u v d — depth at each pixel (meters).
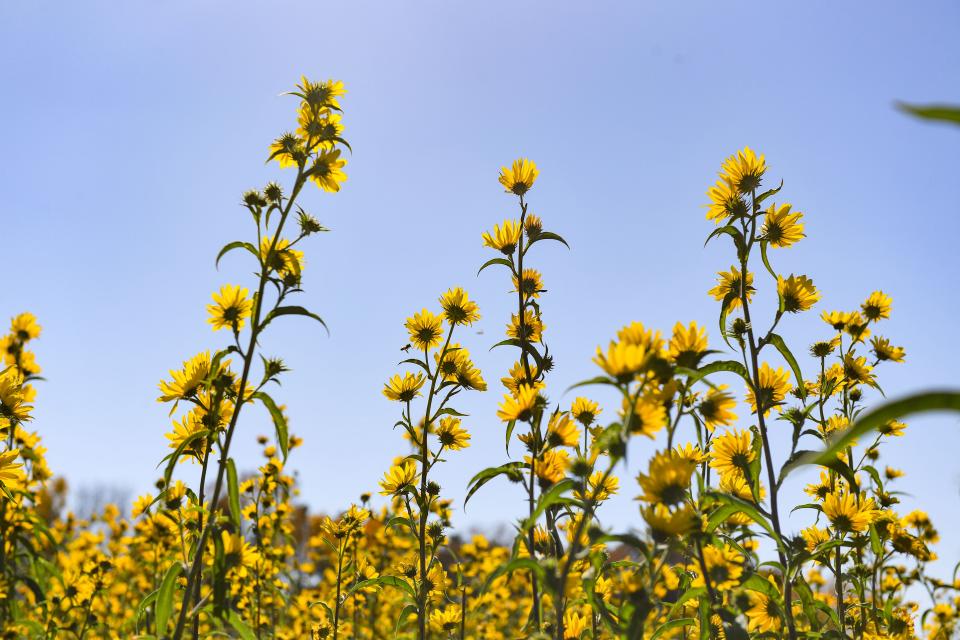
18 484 2.07
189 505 1.77
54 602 2.40
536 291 1.96
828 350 2.08
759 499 1.62
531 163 1.97
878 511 1.75
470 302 2.04
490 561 3.22
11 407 2.02
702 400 1.47
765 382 1.65
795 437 1.66
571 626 1.62
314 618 3.29
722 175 1.73
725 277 1.85
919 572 2.27
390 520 1.93
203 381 1.69
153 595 1.62
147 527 2.76
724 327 1.69
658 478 1.34
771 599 1.59
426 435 1.92
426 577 1.94
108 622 2.93
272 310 1.61
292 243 1.72
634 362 1.30
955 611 2.45
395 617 3.33
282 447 1.64
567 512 1.63
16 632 2.08
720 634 1.58
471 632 3.02
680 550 1.37
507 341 1.93
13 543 2.08
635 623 1.32
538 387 1.88
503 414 1.68
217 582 1.53
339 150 1.73
